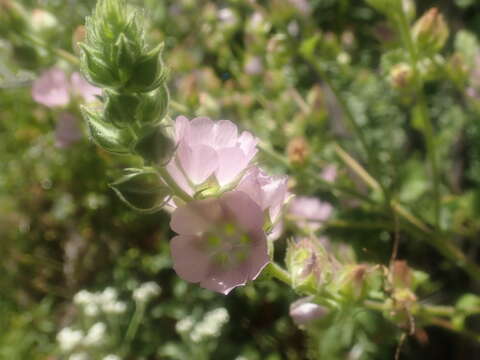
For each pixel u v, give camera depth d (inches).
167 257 18.4
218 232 5.3
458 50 12.8
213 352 16.4
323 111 12.8
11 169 22.3
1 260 21.6
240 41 17.0
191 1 16.3
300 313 8.1
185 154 5.1
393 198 12.0
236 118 13.8
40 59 12.0
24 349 19.0
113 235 20.2
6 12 11.4
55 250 21.8
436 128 17.1
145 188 5.2
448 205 13.4
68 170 20.7
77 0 16.9
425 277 9.1
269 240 6.0
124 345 17.0
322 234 13.1
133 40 4.9
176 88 14.4
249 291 16.0
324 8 18.5
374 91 17.5
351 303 7.6
